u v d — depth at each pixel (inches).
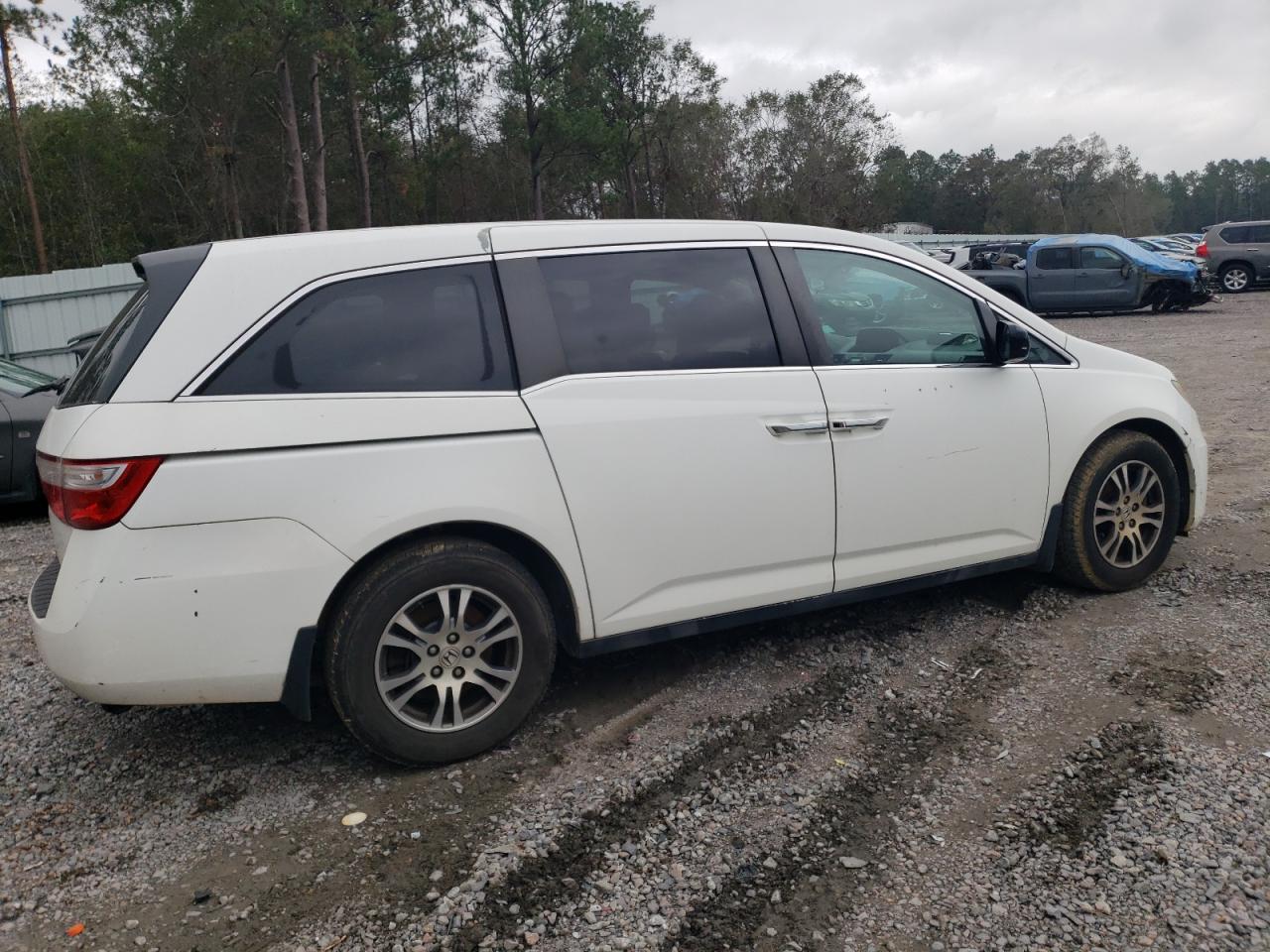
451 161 1991.9
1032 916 92.7
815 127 2267.5
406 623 120.3
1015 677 144.9
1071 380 168.6
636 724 135.9
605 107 2018.9
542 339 128.3
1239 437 310.2
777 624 170.6
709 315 139.6
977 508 157.9
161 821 116.4
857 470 145.9
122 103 1528.1
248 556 111.6
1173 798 110.2
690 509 134.3
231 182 1403.8
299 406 114.3
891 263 156.9
